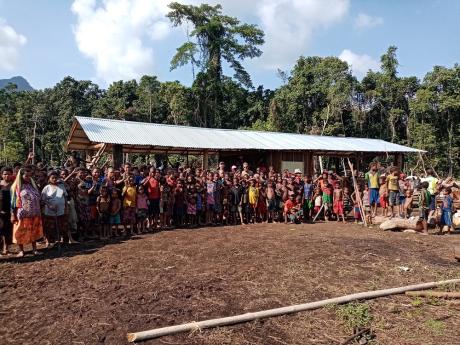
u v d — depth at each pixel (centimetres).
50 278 665
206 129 2019
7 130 4328
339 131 4303
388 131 4666
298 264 755
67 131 4616
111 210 1022
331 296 600
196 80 4416
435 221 1262
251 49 4594
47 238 903
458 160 4297
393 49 4600
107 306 540
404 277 705
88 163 1598
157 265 742
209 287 620
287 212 1368
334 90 4150
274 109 4375
